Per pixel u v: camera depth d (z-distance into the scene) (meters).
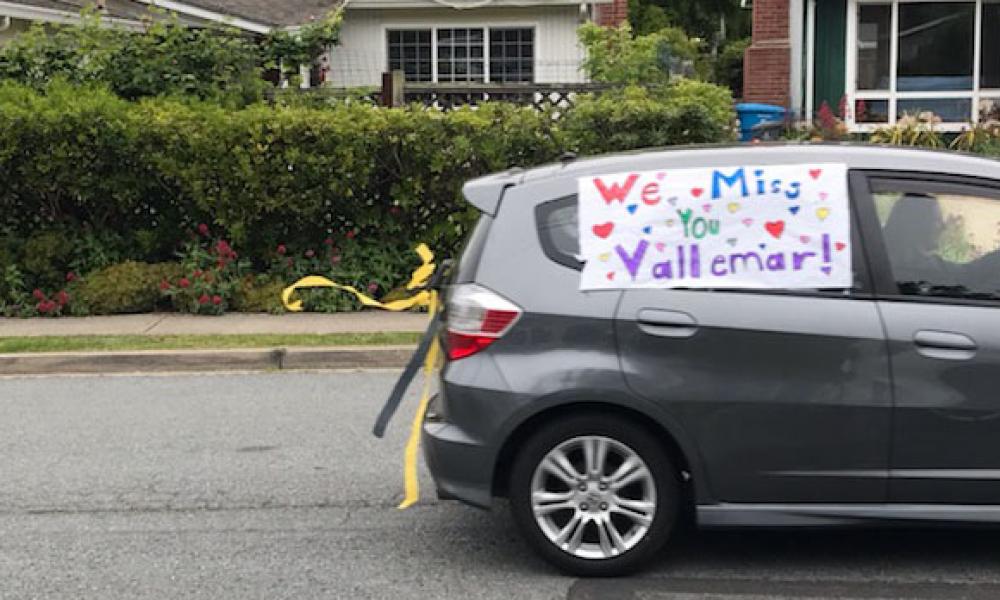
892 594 4.54
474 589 4.68
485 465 4.66
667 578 4.75
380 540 5.33
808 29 17.36
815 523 4.58
